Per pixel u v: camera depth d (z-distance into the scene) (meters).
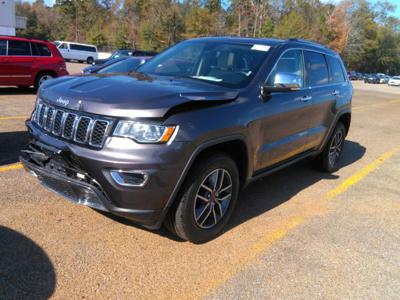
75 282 3.07
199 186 3.53
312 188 5.68
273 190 5.47
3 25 40.12
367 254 3.92
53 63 13.55
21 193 4.50
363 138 10.17
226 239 3.95
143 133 3.12
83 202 3.38
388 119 14.61
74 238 3.68
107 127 3.15
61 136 3.42
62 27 98.62
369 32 98.75
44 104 3.72
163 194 3.24
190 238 3.66
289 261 3.66
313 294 3.22
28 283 3.01
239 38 4.99
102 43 79.88
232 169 3.86
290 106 4.65
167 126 3.17
